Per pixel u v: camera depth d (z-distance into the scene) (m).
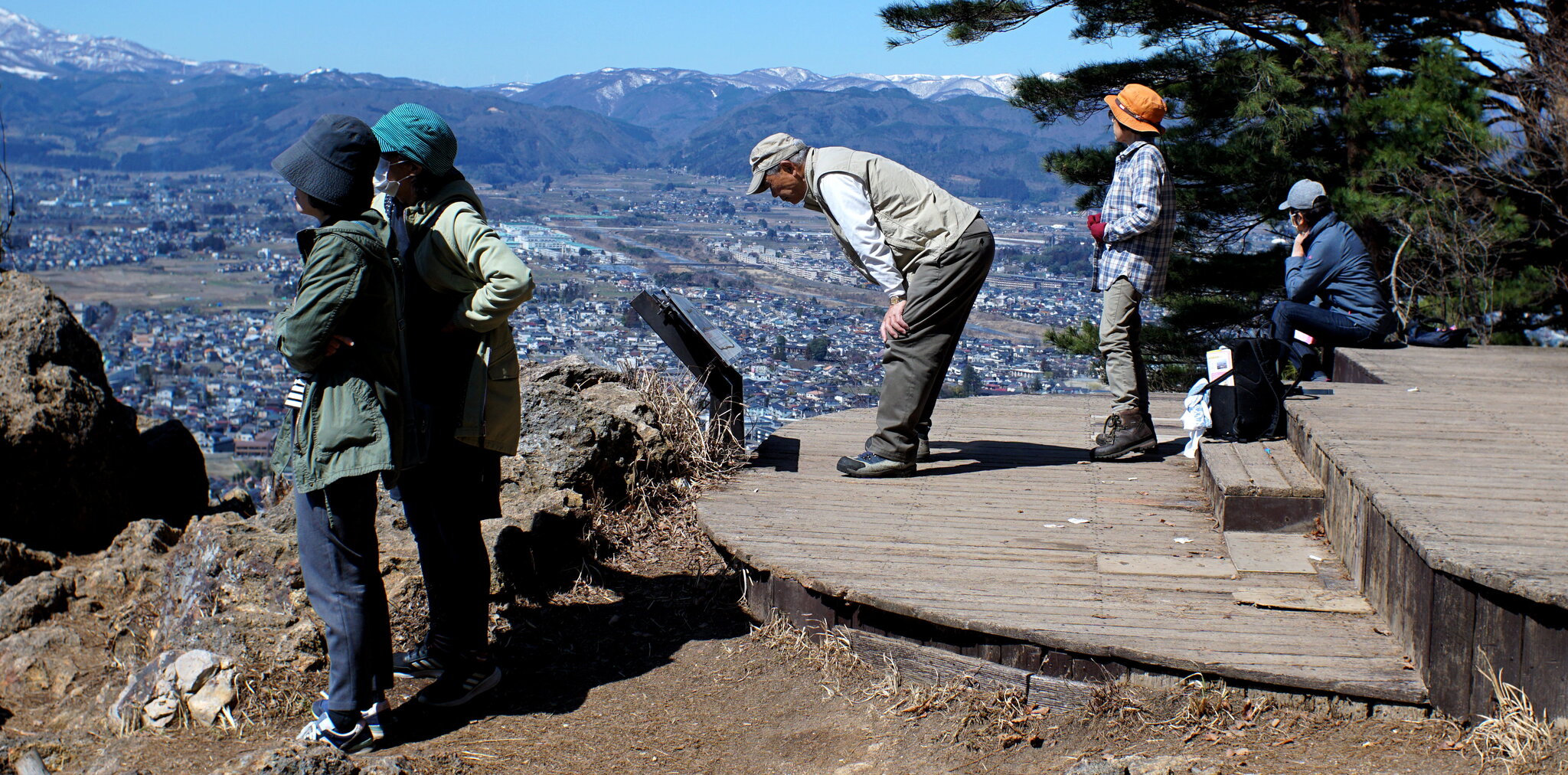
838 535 3.78
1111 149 12.41
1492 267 12.05
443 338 2.92
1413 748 2.44
